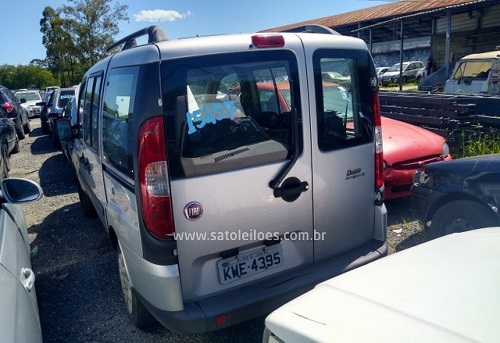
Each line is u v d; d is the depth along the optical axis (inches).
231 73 91.0
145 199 87.7
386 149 183.9
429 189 144.9
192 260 91.2
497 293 57.6
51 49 1726.1
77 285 149.1
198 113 88.5
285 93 97.5
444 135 243.8
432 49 907.4
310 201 103.3
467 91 442.3
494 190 125.1
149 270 91.0
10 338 65.1
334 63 104.7
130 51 99.0
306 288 99.7
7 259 90.7
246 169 93.6
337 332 55.3
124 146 98.9
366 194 114.3
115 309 132.2
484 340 48.5
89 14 1635.1
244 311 92.7
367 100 111.8
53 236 197.8
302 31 120.3
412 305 57.8
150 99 85.0
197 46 87.8
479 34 802.8
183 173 87.7
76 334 120.3
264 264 99.8
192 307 91.2
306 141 100.3
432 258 72.6
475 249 73.9
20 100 823.1
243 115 93.2
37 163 379.2
